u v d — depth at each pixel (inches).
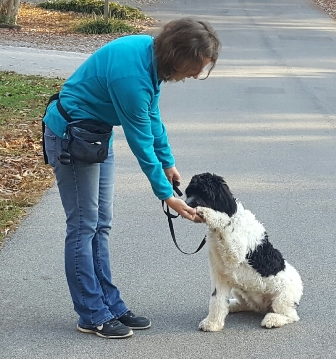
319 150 289.1
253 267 138.0
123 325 139.9
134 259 178.7
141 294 159.0
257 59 543.2
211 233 135.6
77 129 127.5
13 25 693.9
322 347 136.3
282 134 315.0
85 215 133.8
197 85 435.5
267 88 427.8
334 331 142.7
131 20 772.6
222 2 984.9
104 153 129.6
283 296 142.9
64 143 128.0
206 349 134.9
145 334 140.8
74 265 135.9
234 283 140.2
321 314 150.1
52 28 719.1
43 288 161.5
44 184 238.2
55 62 513.7
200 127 326.0
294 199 227.5
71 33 687.1
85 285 137.2
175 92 413.7
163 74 123.9
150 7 906.1
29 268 172.4
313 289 162.6
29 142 287.4
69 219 134.7
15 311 150.0
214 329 141.6
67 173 131.1
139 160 128.4
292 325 144.8
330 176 254.2
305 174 255.8
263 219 208.8
